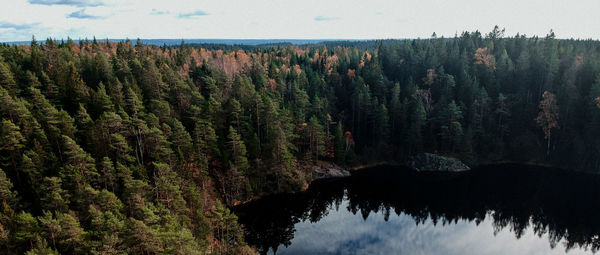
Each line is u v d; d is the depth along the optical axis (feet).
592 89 234.17
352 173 251.80
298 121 244.01
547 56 294.05
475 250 149.69
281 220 180.45
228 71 355.97
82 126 170.91
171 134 175.73
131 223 104.37
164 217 121.90
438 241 158.20
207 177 181.68
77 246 106.32
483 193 212.64
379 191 221.05
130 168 151.84
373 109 276.82
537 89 276.82
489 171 246.47
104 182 150.61
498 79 287.07
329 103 291.58
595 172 231.71
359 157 268.62
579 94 246.68
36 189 134.82
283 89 291.99
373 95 302.66
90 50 404.36
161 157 167.53
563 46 355.15
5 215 112.06
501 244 154.20
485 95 261.24
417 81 322.14
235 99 220.43
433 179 239.30
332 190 222.89
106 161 143.33
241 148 190.60
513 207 191.83
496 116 272.92
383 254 146.51
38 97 165.68
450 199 207.21
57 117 158.71
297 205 199.52
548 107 247.50
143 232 101.71
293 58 463.42
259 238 160.86
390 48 411.54
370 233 167.22
